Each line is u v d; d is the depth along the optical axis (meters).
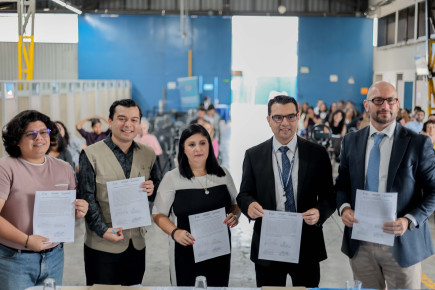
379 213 2.55
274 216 2.66
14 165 2.49
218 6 18.91
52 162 2.61
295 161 2.75
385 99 2.60
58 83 8.91
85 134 7.06
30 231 2.51
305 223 2.74
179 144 2.75
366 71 19.52
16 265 2.49
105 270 2.81
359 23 19.34
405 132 2.67
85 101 11.09
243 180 2.83
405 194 2.62
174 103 18.48
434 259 5.04
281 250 2.66
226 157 11.80
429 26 11.45
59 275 2.66
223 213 2.72
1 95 6.48
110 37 18.77
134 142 2.94
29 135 2.46
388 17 17.45
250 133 16.69
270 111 2.72
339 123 11.73
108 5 18.72
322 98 19.69
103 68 18.81
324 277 4.62
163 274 4.67
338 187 2.86
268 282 2.80
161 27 18.67
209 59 18.78
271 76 23.12
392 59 16.84
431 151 2.64
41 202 2.49
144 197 2.75
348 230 2.83
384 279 2.86
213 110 11.38
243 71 22.05
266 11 19.22
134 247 2.86
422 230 2.72
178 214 2.74
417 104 14.21
